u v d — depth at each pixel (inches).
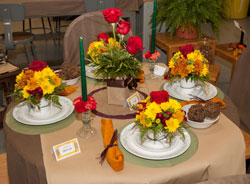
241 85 78.7
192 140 42.9
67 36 80.4
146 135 43.1
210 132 44.9
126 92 52.1
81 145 42.3
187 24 103.7
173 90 58.1
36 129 46.5
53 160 39.6
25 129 46.5
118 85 50.6
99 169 37.8
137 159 39.2
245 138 63.2
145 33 127.9
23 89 46.0
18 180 45.3
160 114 37.3
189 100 54.2
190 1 97.4
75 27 81.0
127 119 48.6
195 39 110.7
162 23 112.9
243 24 213.9
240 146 43.6
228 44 116.2
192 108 46.4
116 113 50.4
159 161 38.8
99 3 112.2
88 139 43.6
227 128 45.7
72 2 110.0
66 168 38.2
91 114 50.2
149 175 36.7
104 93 57.8
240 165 43.7
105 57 48.7
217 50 111.1
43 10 108.3
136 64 50.9
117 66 48.9
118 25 46.6
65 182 36.9
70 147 40.6
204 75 53.5
